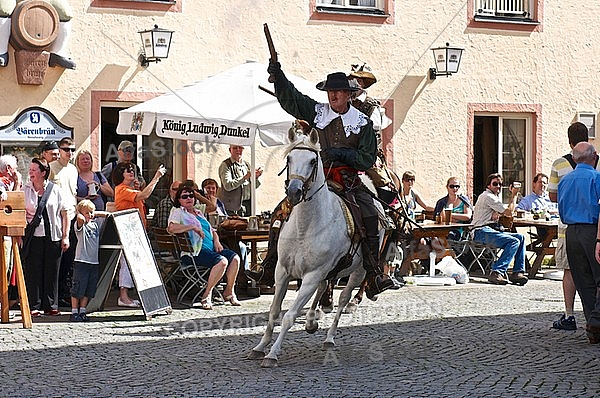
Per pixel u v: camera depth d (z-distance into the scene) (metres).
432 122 29.95
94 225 19.89
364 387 13.88
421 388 13.84
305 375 14.65
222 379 14.31
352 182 15.74
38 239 20.25
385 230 16.69
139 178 23.83
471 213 27.39
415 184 29.84
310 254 14.86
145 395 13.33
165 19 26.64
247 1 27.59
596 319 17.03
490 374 14.84
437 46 29.95
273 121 22.20
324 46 28.58
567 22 31.70
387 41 29.34
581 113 31.95
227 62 27.45
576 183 17.33
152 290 20.23
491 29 30.67
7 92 24.97
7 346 16.92
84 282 19.67
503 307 21.92
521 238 26.27
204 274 21.59
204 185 23.55
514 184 26.86
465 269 26.56
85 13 25.77
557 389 13.84
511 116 31.22
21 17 24.59
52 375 14.61
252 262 23.34
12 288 20.94
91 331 18.48
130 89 26.27
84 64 25.80
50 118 25.33
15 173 20.61
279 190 28.02
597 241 16.59
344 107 15.74
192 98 22.41
